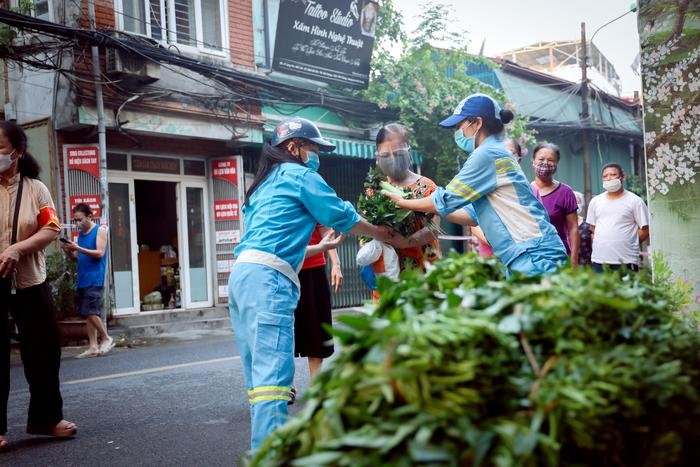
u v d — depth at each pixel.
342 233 4.09
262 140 13.05
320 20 13.70
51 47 10.41
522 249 3.39
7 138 4.19
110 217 11.73
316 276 5.14
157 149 12.31
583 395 1.36
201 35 12.79
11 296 4.33
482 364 1.37
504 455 1.25
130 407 5.43
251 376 3.39
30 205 4.30
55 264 10.52
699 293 3.88
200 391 5.97
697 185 3.91
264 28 13.84
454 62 15.99
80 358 8.73
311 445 1.42
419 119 15.30
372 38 14.60
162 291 13.01
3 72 12.12
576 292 1.58
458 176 3.54
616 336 1.63
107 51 11.01
